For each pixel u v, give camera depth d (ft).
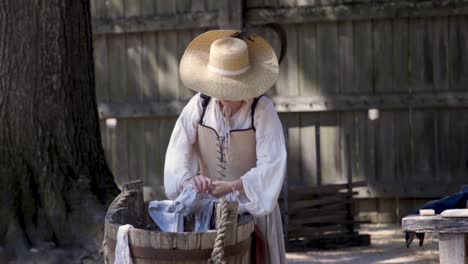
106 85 44.83
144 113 44.29
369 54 42.60
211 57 17.76
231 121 18.17
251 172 17.54
